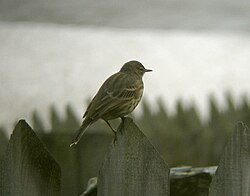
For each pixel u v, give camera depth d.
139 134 5.44
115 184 5.50
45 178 5.57
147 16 31.22
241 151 5.26
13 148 5.57
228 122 11.84
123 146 5.47
